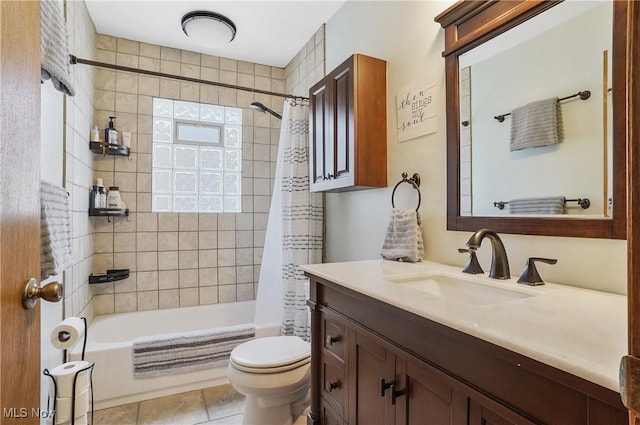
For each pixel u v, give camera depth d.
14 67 0.62
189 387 2.08
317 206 2.46
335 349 1.24
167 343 2.04
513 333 0.61
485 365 0.66
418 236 1.52
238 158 3.09
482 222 1.26
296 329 2.32
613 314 0.72
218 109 3.03
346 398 1.17
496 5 1.21
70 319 1.46
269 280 2.47
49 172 1.51
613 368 0.47
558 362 0.51
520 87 1.14
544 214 1.06
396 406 0.91
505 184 1.19
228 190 3.05
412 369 0.86
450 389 0.74
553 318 0.70
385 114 1.81
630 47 0.34
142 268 2.73
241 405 1.92
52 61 1.12
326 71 2.46
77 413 1.38
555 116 1.04
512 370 0.61
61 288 0.74
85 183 2.25
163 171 2.82
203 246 2.94
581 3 0.97
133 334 2.59
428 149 1.54
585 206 0.96
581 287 0.98
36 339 0.72
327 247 2.46
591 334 0.61
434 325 0.76
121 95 2.68
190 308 2.82
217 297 2.98
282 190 2.44
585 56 0.96
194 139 2.94
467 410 0.70
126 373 1.93
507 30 1.18
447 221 1.42
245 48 2.87
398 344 0.91
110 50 2.65
